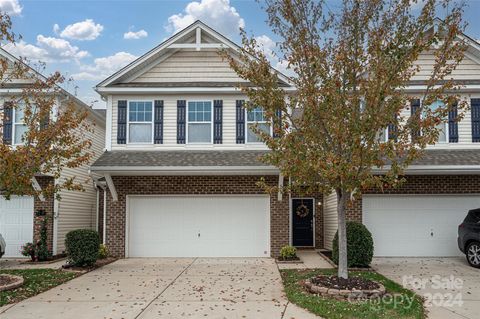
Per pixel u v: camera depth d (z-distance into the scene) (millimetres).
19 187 10961
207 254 16078
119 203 16094
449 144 16422
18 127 16609
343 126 9586
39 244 15453
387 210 15695
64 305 8953
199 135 16891
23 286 10680
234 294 9859
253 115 16906
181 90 16688
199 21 16906
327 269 13008
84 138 19406
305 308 8555
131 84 16859
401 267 13367
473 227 13414
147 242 16156
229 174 15906
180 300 9320
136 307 8758
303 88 10484
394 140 9914
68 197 17844
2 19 11344
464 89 16219
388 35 10156
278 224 15938
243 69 11211
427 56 16734
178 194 16188
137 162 15398
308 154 9859
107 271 13023
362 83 10008
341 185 9820
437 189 15672
